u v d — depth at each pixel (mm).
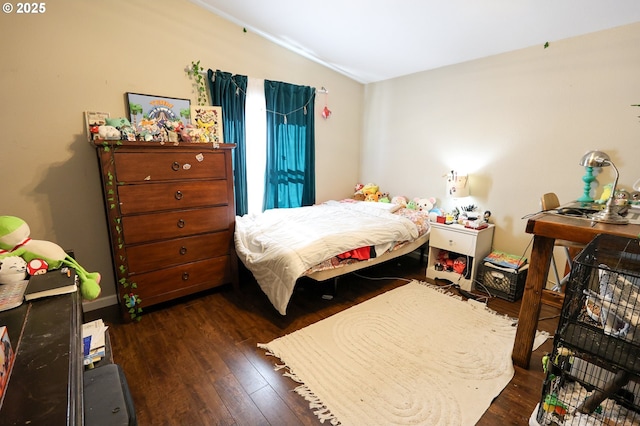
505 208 2865
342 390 1529
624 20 2104
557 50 2445
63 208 2182
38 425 530
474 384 1571
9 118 1943
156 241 2178
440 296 2568
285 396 1501
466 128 3068
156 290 2227
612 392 1169
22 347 756
